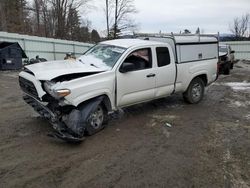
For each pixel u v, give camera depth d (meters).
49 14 49.84
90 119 6.10
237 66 29.03
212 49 9.63
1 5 39.34
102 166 4.86
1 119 7.12
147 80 7.28
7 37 22.00
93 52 7.48
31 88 5.90
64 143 5.74
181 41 8.38
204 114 8.26
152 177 4.56
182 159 5.25
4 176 4.43
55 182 4.33
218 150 5.72
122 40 7.82
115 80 6.48
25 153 5.23
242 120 7.79
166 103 9.38
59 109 5.60
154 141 6.06
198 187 4.34
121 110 8.15
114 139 6.05
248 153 5.62
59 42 27.92
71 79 5.76
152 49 7.48
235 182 4.54
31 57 24.56
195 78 9.16
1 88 11.60
